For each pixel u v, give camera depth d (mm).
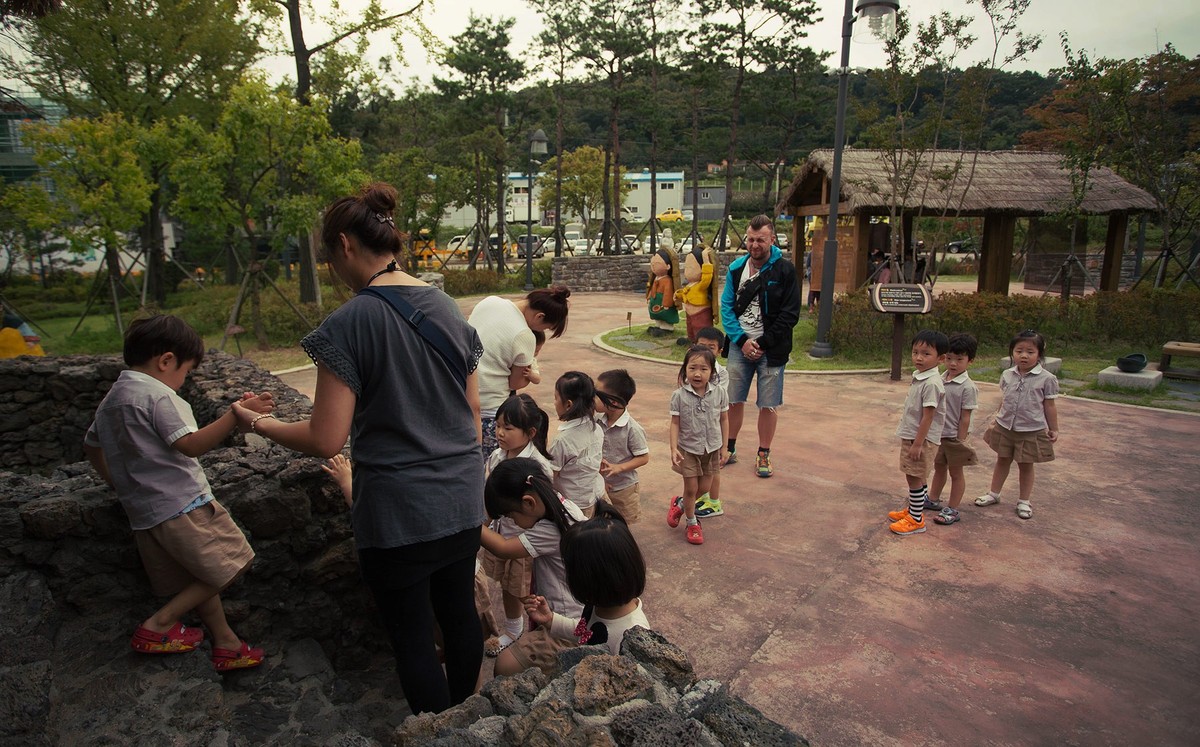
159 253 19312
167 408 2398
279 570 2934
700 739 1540
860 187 13117
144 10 18500
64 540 2666
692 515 4434
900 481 5504
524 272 26719
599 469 3713
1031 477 4723
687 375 4312
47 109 19344
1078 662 3166
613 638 2252
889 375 9398
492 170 34594
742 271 5633
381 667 3139
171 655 2529
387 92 31234
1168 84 12305
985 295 11359
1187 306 10406
